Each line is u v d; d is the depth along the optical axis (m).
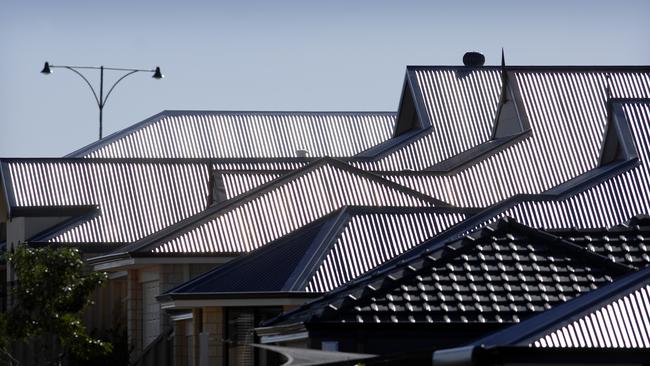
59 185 121.00
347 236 69.75
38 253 86.62
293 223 88.88
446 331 47.31
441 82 132.25
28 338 91.50
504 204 73.88
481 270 49.12
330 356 37.00
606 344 34.91
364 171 93.12
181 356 76.94
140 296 93.12
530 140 107.44
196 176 123.06
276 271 68.31
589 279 48.50
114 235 115.81
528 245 50.31
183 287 70.88
